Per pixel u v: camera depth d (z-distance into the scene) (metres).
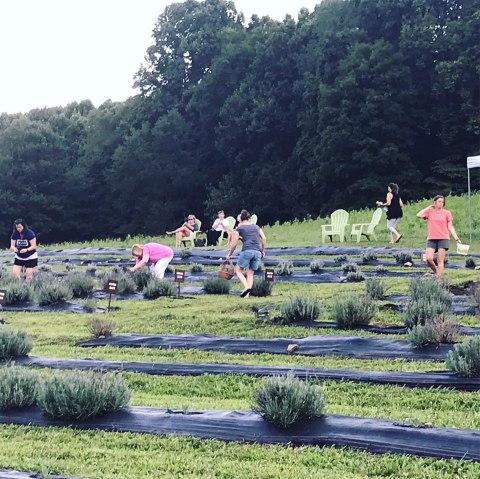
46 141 55.94
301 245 23.02
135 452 5.67
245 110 47.97
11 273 16.83
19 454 5.69
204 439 5.89
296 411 5.79
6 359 8.89
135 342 9.97
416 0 42.94
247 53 51.25
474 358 7.17
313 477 5.03
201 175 52.69
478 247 20.22
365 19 45.25
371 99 40.88
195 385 7.85
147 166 51.91
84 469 5.32
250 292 13.70
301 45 48.78
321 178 43.16
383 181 41.78
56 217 56.28
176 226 53.72
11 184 54.56
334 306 10.77
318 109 44.34
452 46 40.59
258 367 8.09
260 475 5.09
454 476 4.97
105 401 6.32
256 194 47.78
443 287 12.24
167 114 53.66
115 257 24.62
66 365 8.66
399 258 17.86
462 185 41.44
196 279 17.52
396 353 8.53
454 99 42.34
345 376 7.63
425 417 6.26
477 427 5.94
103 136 57.50
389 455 5.38
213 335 10.30
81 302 13.94
